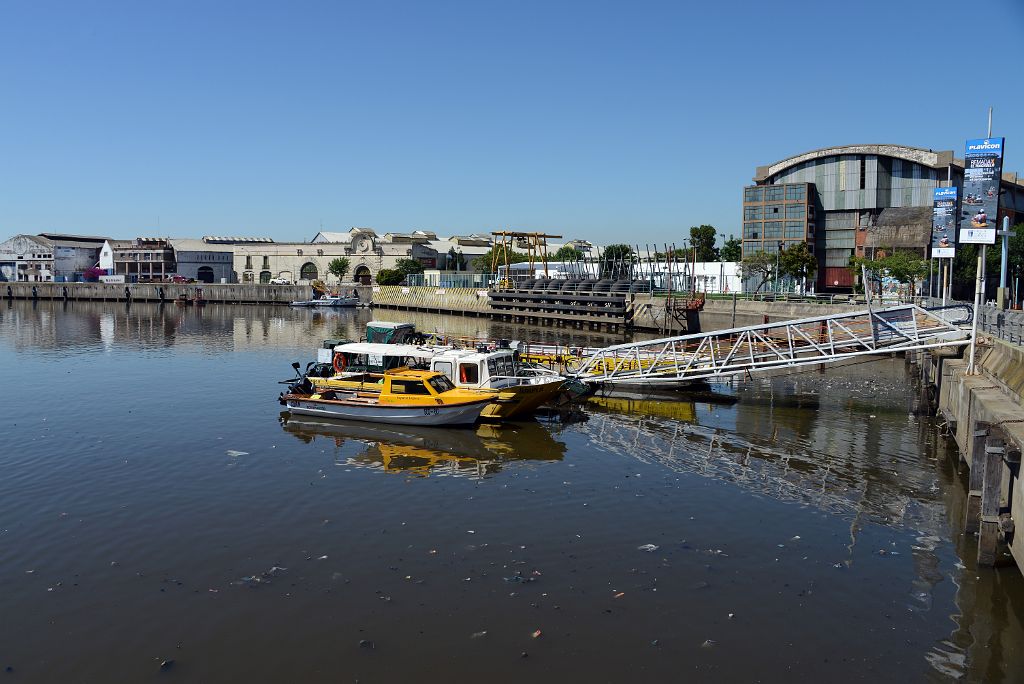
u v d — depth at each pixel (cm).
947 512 2412
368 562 1984
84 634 1625
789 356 4259
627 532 2211
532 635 1631
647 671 1506
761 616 1725
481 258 17950
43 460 2912
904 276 8994
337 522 2270
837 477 2781
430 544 2105
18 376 5072
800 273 10925
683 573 1939
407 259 17588
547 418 3775
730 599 1803
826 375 5119
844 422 3703
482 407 3500
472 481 2698
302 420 3666
